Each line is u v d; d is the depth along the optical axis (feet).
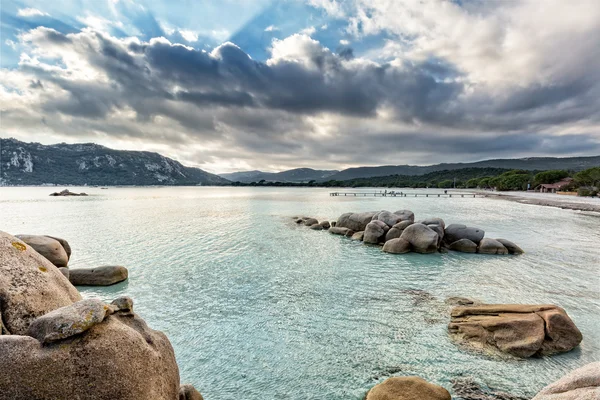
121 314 18.56
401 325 39.27
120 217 152.46
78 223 129.39
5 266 19.77
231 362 31.94
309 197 351.87
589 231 110.93
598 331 37.37
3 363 13.51
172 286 53.67
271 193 477.77
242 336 36.91
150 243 89.86
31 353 14.02
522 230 112.78
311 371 30.48
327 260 71.20
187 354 33.27
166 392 17.66
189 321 40.63
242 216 159.43
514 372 29.78
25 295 19.10
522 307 38.17
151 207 213.46
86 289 52.06
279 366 31.30
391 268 64.64
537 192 398.01
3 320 17.57
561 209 192.34
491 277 58.54
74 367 14.37
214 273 61.16
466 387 27.86
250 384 28.66
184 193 480.23
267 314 42.65
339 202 264.11
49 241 53.83
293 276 59.21
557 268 64.85
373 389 26.37
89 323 15.38
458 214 164.66
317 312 43.21
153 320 40.88
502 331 34.53
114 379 14.90
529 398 26.48
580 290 51.42
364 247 85.10
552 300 47.06
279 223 133.49
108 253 77.61
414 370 30.48
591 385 17.08
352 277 58.54
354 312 43.14
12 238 22.26
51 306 20.02
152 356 17.29
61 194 375.66
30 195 361.92
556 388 18.28
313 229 116.57
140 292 50.85
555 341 33.04
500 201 269.23
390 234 87.35
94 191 542.57
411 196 365.20
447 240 86.33
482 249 78.33
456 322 38.29
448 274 60.44
